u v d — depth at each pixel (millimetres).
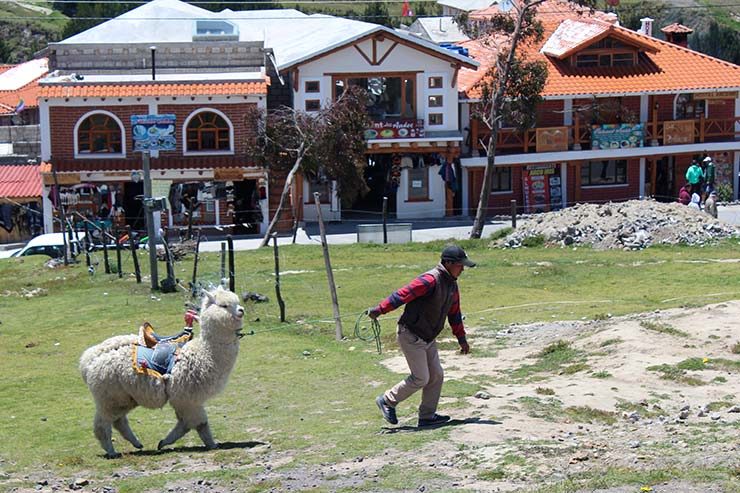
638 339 16562
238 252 35125
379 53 46250
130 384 12078
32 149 54719
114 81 44125
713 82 51094
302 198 45938
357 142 41844
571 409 12766
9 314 25391
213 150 44500
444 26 65000
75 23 94500
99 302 26156
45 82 43969
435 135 46938
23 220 47219
